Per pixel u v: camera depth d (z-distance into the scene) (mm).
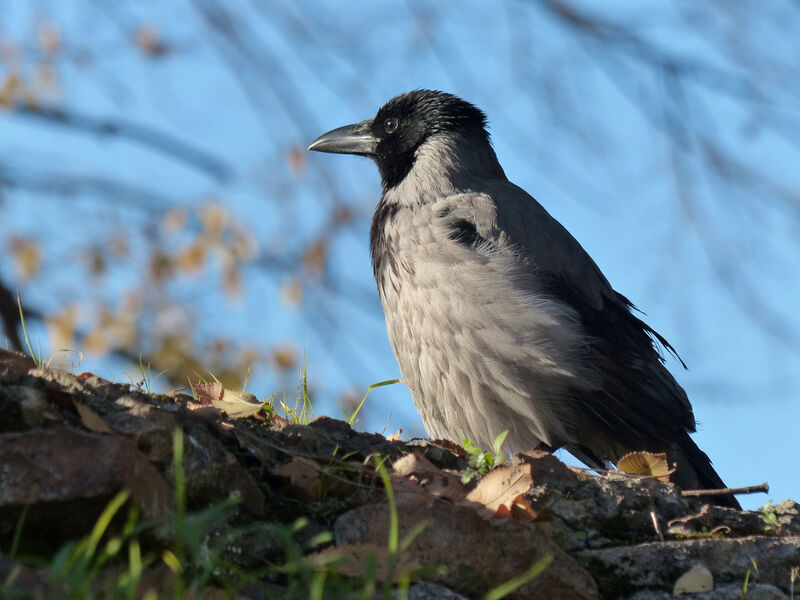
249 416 6621
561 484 6402
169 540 4809
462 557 5395
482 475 6469
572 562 5660
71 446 4695
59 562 3854
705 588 5863
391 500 4773
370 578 4441
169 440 5285
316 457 6039
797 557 6105
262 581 5051
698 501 6676
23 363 6059
